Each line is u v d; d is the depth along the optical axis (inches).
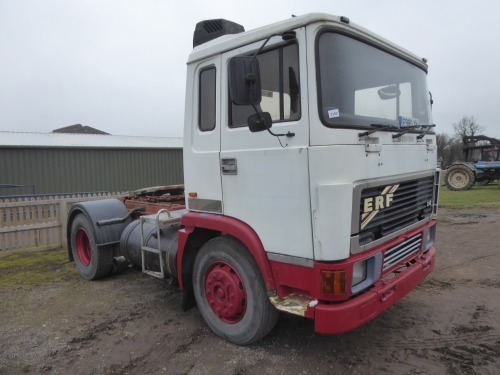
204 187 143.1
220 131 135.8
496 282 202.1
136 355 135.6
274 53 118.9
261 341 141.9
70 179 750.5
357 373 121.0
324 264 109.8
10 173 684.1
